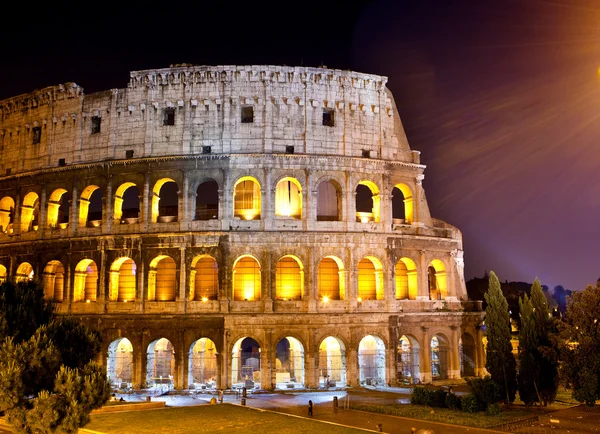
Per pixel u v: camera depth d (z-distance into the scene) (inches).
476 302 3641.7
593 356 2375.7
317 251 3262.8
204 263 3341.5
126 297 3412.9
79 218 3462.1
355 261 3309.5
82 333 1854.1
